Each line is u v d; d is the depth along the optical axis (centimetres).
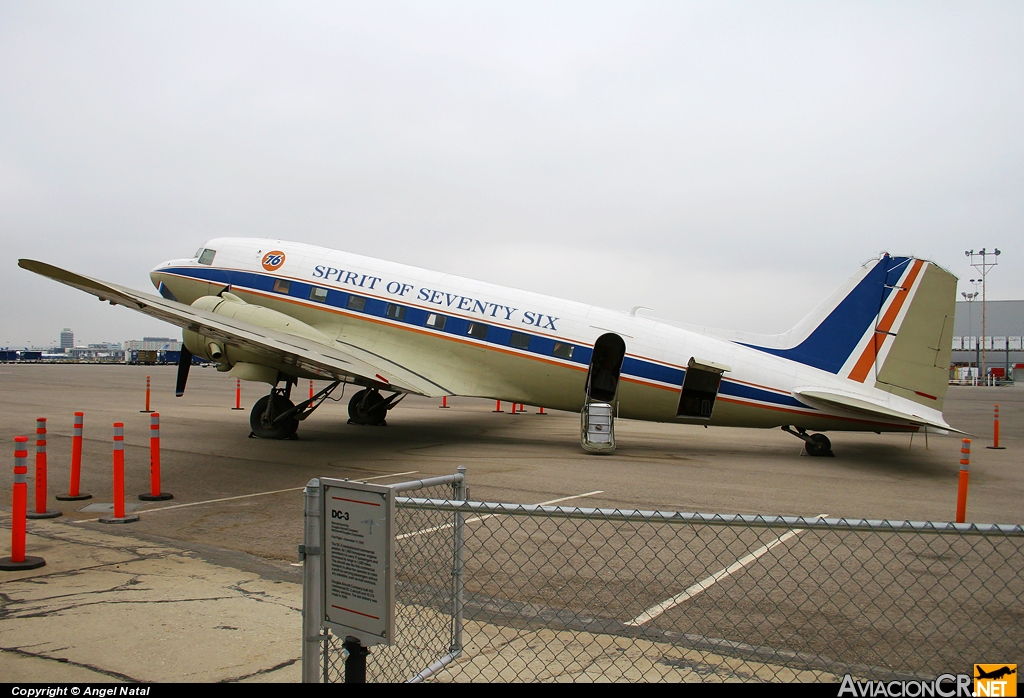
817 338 1432
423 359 1504
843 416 1380
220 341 1359
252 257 1670
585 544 727
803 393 1375
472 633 489
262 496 952
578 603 555
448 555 669
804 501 973
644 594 578
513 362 1471
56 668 419
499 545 718
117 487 802
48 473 1102
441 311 1518
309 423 1853
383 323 1539
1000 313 8962
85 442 1410
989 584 610
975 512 919
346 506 340
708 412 1446
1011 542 758
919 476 1227
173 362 8269
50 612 513
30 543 714
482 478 1104
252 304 1630
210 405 2303
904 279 1371
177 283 1716
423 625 487
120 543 717
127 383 3678
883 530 328
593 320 1462
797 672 430
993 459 1487
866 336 1396
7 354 10294
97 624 491
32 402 2338
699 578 620
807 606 552
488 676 415
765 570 646
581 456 1384
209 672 417
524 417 2244
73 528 779
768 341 1464
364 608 334
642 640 480
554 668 429
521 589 587
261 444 1418
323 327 1573
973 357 8412
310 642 343
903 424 1365
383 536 326
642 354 1434
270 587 581
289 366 1378
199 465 1177
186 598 549
